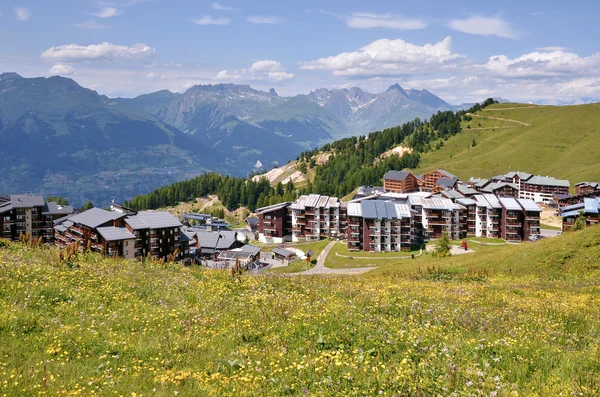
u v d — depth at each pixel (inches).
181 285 994.1
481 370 534.9
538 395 457.7
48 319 703.1
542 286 1478.8
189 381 511.8
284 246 6865.2
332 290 1011.9
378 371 521.0
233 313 786.8
